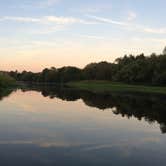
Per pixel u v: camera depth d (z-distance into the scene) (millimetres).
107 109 35531
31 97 52469
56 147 16703
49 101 45094
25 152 15578
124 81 116375
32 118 26750
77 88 105062
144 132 21562
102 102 45156
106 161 14414
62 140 18438
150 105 40719
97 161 14391
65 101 45938
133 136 20109
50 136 19469
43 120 25797
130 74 108125
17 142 17656
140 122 25969
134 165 13922
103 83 129750
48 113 30531
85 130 21844
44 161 14219
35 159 14469
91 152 15906
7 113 29484
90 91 82438
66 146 16984
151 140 18984
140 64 106875
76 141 18281
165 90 82125
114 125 24266
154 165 13945
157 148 16984
